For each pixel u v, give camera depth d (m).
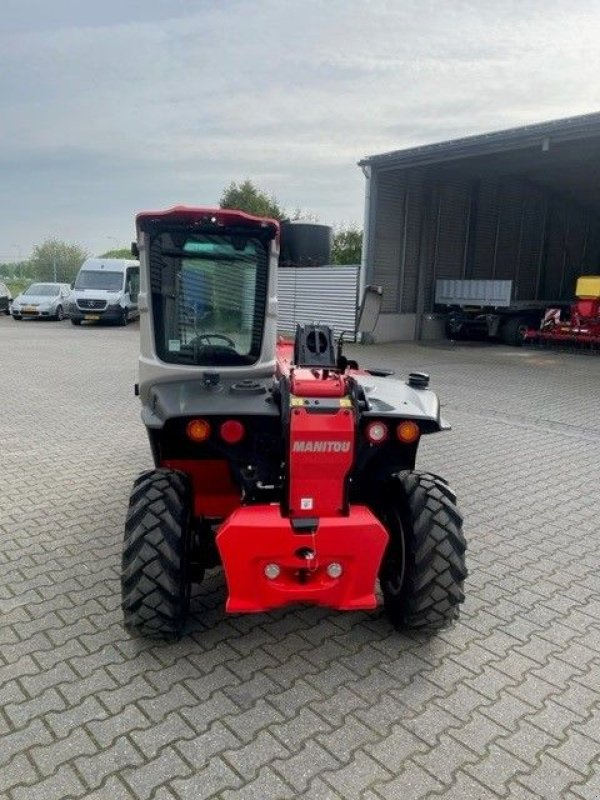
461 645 3.21
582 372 12.78
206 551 3.30
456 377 11.91
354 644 3.19
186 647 3.11
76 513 4.76
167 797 2.23
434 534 3.04
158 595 2.91
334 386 2.91
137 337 18.50
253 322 3.55
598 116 12.85
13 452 6.38
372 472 3.42
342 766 2.39
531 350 16.78
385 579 3.38
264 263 3.49
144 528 2.94
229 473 3.66
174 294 3.47
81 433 7.18
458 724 2.64
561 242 23.98
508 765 2.42
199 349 3.55
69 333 19.55
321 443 2.75
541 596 3.73
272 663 3.01
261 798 2.24
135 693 2.77
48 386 10.18
